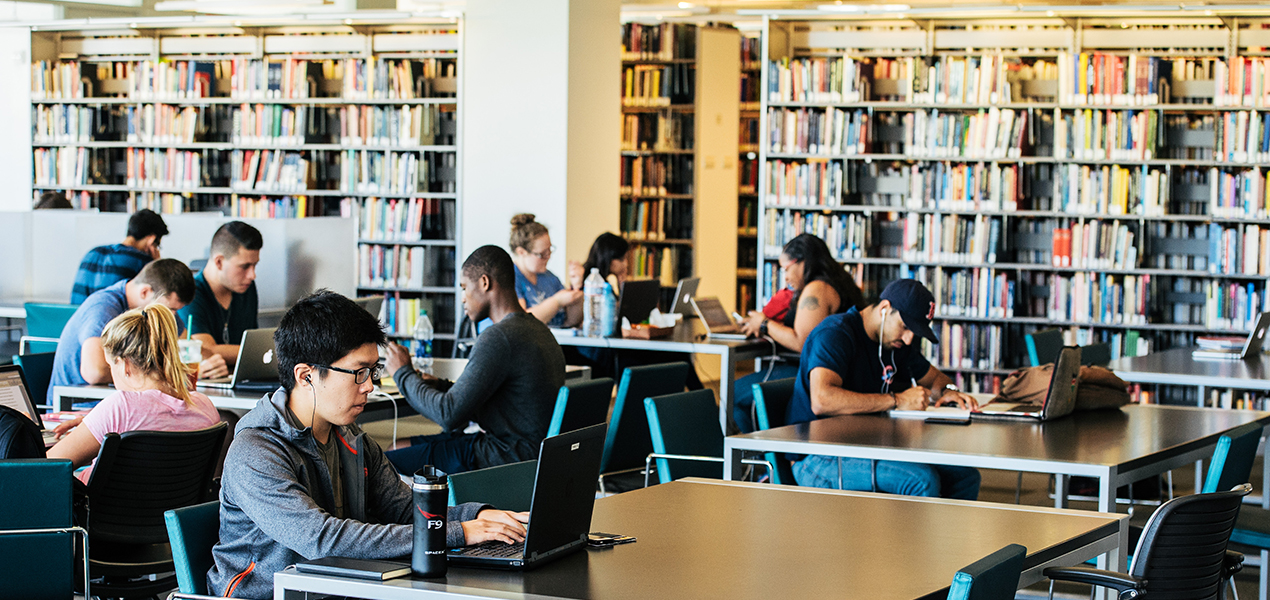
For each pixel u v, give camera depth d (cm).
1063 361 373
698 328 650
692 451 369
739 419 571
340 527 208
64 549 271
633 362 632
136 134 920
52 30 930
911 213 786
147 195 922
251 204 896
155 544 323
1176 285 762
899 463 356
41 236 774
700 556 210
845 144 797
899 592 188
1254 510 363
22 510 270
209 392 422
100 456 307
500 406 390
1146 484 495
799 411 395
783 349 606
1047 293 779
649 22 946
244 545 220
